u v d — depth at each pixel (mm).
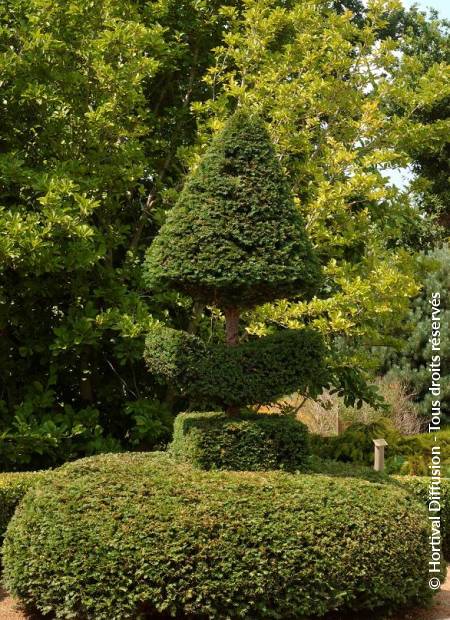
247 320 8805
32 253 7277
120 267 9594
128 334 7879
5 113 8609
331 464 7039
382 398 9039
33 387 8719
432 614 5934
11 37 8742
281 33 10266
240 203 6273
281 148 8852
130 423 9367
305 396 8914
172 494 5531
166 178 10070
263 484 5664
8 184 8023
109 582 5297
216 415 6547
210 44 10172
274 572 5332
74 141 8742
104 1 8750
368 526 5574
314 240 8781
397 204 9547
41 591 5461
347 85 9336
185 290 6641
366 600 5570
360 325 8617
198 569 5262
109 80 8328
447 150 19781
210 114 9781
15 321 8664
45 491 5766
